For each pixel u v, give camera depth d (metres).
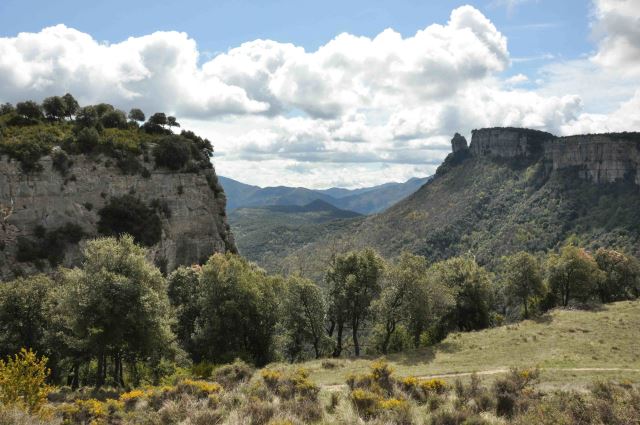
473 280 59.31
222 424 14.84
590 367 32.44
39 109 82.50
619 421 14.46
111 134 83.81
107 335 30.30
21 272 62.66
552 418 14.66
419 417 15.19
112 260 32.12
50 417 16.08
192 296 53.28
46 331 36.09
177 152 85.75
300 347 51.09
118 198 75.69
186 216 84.94
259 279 51.22
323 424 14.48
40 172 68.50
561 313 54.75
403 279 47.19
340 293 48.97
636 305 55.91
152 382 35.62
